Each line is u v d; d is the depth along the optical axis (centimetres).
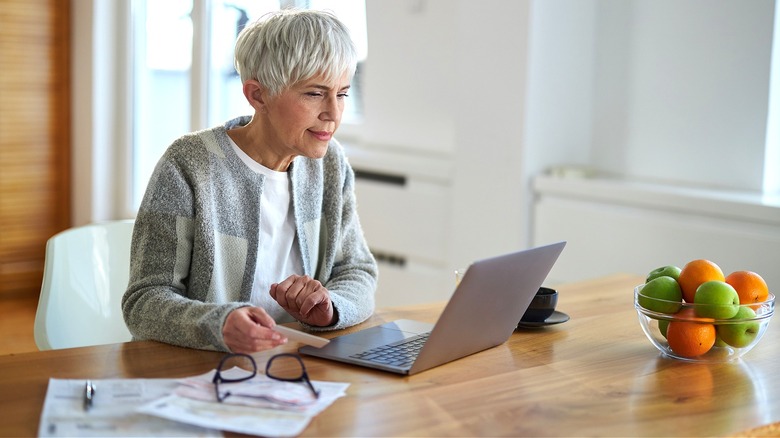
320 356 158
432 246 366
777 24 277
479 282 149
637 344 173
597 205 305
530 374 154
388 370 152
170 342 163
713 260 271
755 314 160
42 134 474
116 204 485
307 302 172
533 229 325
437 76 378
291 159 188
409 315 192
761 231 263
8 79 460
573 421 134
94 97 469
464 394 144
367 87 415
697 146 300
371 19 407
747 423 135
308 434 126
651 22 309
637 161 318
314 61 168
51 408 131
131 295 172
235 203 182
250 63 173
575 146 333
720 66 291
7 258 471
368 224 396
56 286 193
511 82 321
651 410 139
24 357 155
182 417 126
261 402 134
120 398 136
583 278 308
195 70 457
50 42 470
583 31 325
